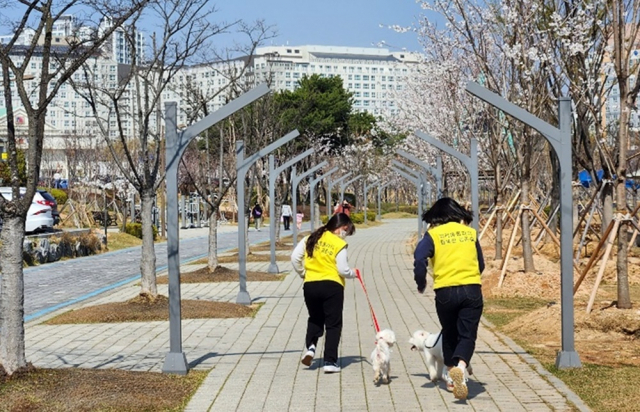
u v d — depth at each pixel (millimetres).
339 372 8414
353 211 62750
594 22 12461
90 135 53625
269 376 8281
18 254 7152
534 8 13766
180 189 54312
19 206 7117
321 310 8609
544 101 14938
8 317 7113
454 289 7184
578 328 10352
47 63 7180
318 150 51281
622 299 10852
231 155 27531
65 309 14594
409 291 16500
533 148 16688
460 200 34688
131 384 7520
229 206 63062
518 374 8102
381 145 63062
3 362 7098
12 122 7059
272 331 11297
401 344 10125
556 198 19516
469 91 8508
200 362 9039
